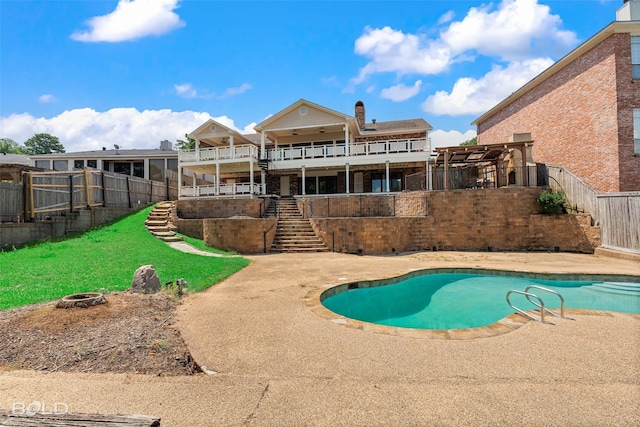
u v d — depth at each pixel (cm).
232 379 329
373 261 1216
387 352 399
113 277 745
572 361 373
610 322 521
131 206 1864
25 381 321
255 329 480
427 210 1587
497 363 367
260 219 1475
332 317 543
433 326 671
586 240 1397
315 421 257
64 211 1373
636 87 1517
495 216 1530
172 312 548
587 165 1700
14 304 526
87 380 325
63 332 428
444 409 274
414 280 985
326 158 2280
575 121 1783
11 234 1101
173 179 2480
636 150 1513
